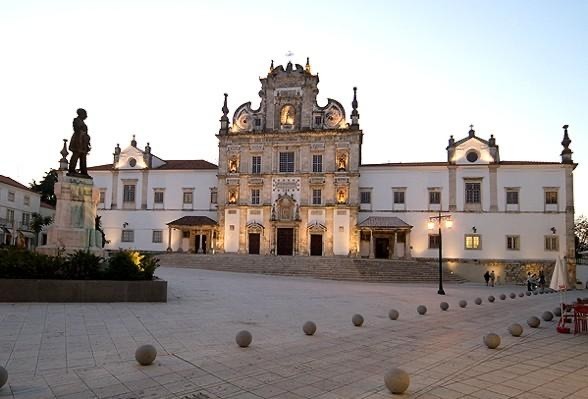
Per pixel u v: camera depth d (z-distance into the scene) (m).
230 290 25.75
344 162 57.84
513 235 53.97
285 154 59.75
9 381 7.89
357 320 15.17
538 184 54.16
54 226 21.70
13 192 65.88
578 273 53.59
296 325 14.80
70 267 18.23
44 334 11.68
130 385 7.89
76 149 22.97
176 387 7.87
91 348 10.41
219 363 9.54
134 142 63.28
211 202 61.44
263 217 58.75
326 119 59.66
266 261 48.56
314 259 48.97
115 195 62.69
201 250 61.41
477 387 8.20
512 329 13.84
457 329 15.03
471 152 56.00
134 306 17.30
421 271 48.69
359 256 56.22
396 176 57.50
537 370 9.48
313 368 9.41
